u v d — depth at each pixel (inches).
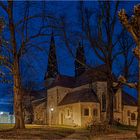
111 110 1560.0
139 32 730.8
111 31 1485.0
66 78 3302.2
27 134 1046.4
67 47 1460.4
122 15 735.7
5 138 938.1
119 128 1391.5
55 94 3228.3
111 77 1549.0
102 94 2753.4
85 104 2709.2
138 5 729.0
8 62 1193.4
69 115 2886.3
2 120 3900.1
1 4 1198.3
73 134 1198.3
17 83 1234.6
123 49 1558.8
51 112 3299.7
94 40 1461.6
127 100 2955.2
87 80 2928.2
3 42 1154.0
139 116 741.3
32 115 3786.9
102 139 979.9
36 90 3917.3
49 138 984.9
